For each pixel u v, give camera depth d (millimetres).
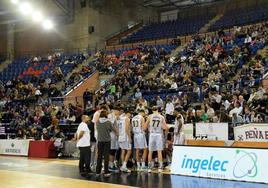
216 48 20297
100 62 23781
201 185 8008
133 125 10625
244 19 25578
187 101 15305
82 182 8609
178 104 14977
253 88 14297
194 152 9578
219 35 22359
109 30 29828
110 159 10562
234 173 8688
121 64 22766
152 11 33750
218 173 8945
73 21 28906
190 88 16547
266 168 8242
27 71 26422
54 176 9656
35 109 19469
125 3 31281
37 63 26906
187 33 26828
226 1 30328
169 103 14461
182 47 23531
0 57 30438
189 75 17859
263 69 15859
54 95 21188
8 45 30531
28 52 30625
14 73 26922
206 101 14242
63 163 12922
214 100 13906
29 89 22422
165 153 11414
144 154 10555
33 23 29844
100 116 9820
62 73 24391
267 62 17031
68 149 15273
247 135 11211
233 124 11891
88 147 10336
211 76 17000
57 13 28156
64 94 20734
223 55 18875
